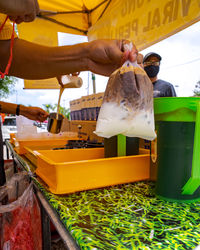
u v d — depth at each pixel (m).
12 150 1.67
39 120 1.59
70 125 2.56
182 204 0.58
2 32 0.71
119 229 0.43
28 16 0.55
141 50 1.81
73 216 0.49
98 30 2.43
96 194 0.66
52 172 0.67
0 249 0.86
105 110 0.52
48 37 2.76
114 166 0.72
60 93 1.27
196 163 0.54
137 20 1.79
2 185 1.12
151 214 0.51
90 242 0.36
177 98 0.57
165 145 0.59
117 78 0.52
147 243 0.37
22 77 0.82
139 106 0.50
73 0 2.47
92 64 0.67
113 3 2.14
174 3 1.41
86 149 1.01
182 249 0.35
